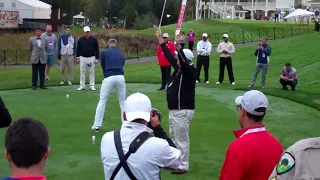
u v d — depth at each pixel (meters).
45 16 51.31
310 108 13.22
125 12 72.12
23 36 36.03
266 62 17.25
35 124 2.60
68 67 16.77
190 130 10.14
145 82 17.86
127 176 3.81
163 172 7.36
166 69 15.38
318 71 22.64
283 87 16.95
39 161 2.54
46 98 13.70
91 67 15.31
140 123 3.94
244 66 25.88
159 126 4.48
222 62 18.27
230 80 18.41
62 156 8.06
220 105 13.10
